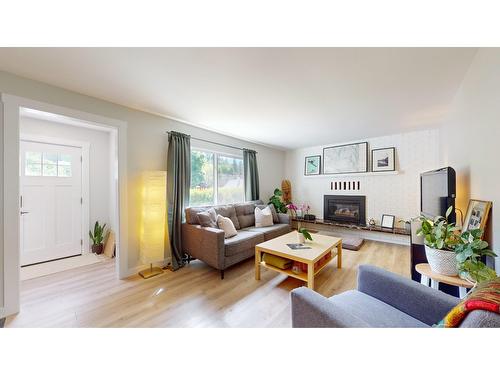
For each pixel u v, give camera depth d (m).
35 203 2.98
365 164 4.24
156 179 2.57
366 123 3.22
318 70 1.74
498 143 1.21
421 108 2.60
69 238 3.29
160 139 2.89
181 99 2.33
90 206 3.51
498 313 0.60
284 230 3.78
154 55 1.54
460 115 2.03
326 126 3.38
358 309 1.15
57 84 1.98
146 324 1.64
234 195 4.18
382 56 1.55
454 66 1.68
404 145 3.83
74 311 1.80
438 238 1.42
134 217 2.61
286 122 3.16
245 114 2.81
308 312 0.97
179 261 2.83
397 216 3.90
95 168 3.58
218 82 1.94
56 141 3.16
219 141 3.81
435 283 1.58
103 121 2.33
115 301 1.96
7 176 1.76
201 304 1.92
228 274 2.58
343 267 2.78
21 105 1.83
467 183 1.81
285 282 2.36
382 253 3.35
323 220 4.81
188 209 2.96
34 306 1.87
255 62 1.63
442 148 3.23
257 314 1.77
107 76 1.83
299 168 5.32
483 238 1.38
